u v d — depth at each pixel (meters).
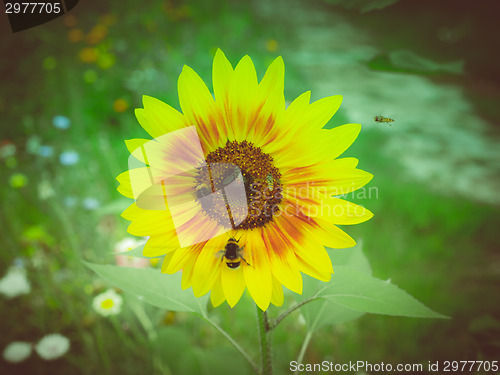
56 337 0.53
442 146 1.12
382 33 1.81
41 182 0.75
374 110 1.28
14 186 0.77
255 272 0.25
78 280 0.60
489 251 0.77
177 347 0.39
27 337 0.59
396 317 0.61
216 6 2.01
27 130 1.05
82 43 1.50
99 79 1.23
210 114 0.27
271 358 0.28
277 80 0.27
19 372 0.55
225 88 0.27
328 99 0.27
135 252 0.25
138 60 1.40
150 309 0.54
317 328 0.32
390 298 0.24
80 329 0.56
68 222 0.64
